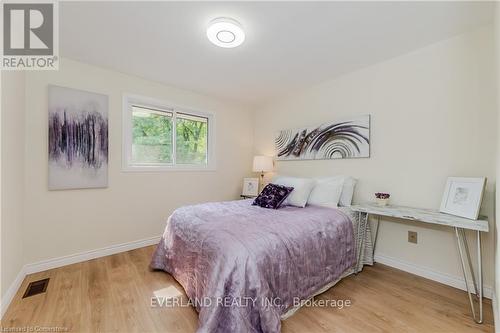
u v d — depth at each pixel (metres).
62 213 2.33
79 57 2.34
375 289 1.90
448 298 1.77
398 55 2.29
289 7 1.61
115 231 2.68
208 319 1.24
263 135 3.97
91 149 2.49
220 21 1.72
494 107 1.75
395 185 2.32
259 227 1.66
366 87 2.55
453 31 1.89
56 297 1.74
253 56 2.32
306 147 3.19
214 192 3.63
